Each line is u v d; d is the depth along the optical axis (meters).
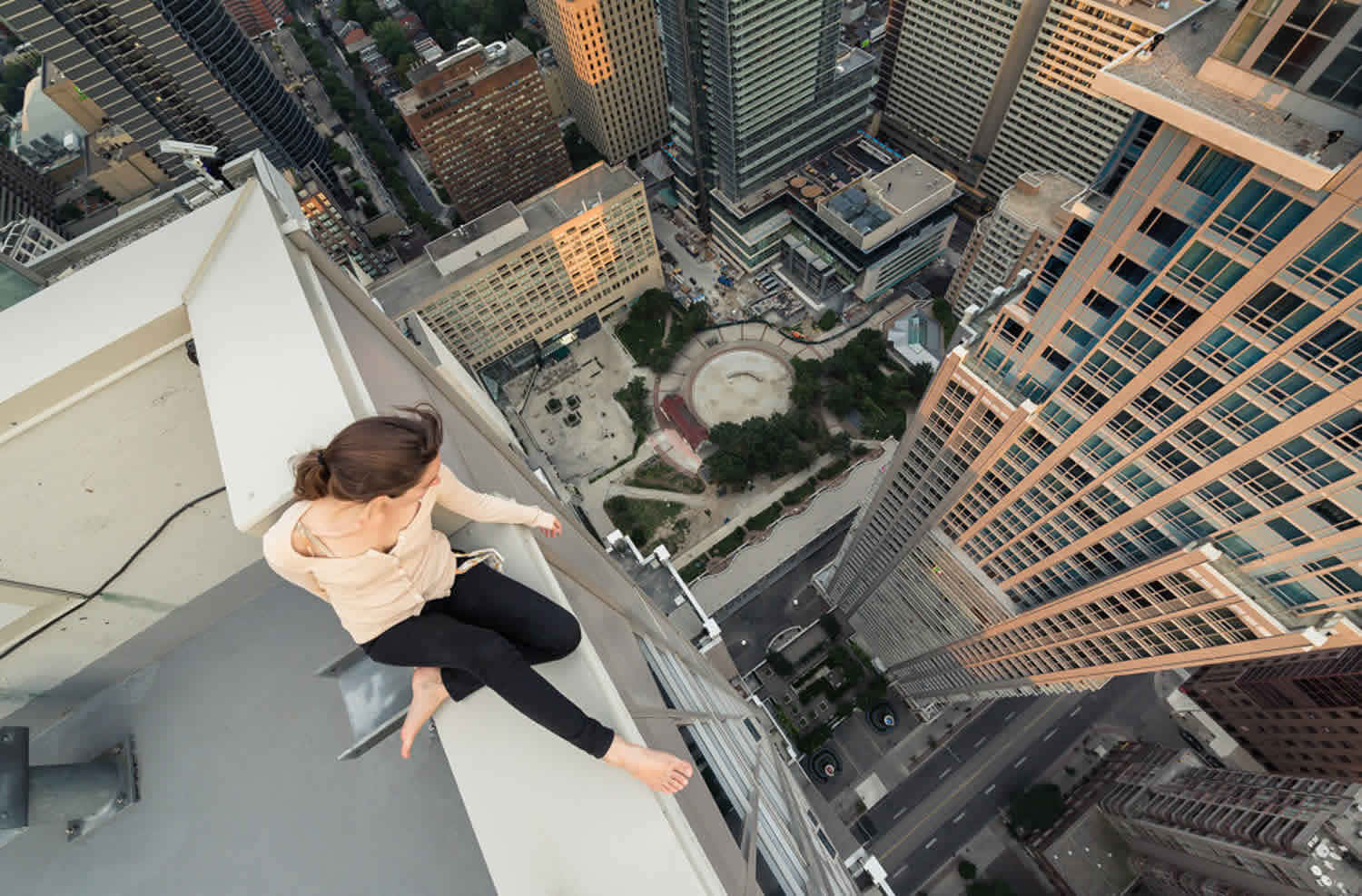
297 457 5.65
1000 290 34.16
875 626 84.00
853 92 116.88
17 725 9.75
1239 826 61.47
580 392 118.94
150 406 8.26
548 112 132.50
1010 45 105.62
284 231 8.04
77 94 153.88
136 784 9.42
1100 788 85.31
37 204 149.50
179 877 8.69
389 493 4.90
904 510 53.34
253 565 10.60
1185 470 28.09
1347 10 14.91
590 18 123.25
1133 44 89.31
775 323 123.19
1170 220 21.92
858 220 109.31
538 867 5.56
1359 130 16.28
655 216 142.25
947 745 91.62
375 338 8.77
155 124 110.12
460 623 5.79
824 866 25.72
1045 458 34.88
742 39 92.69
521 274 105.75
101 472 8.30
